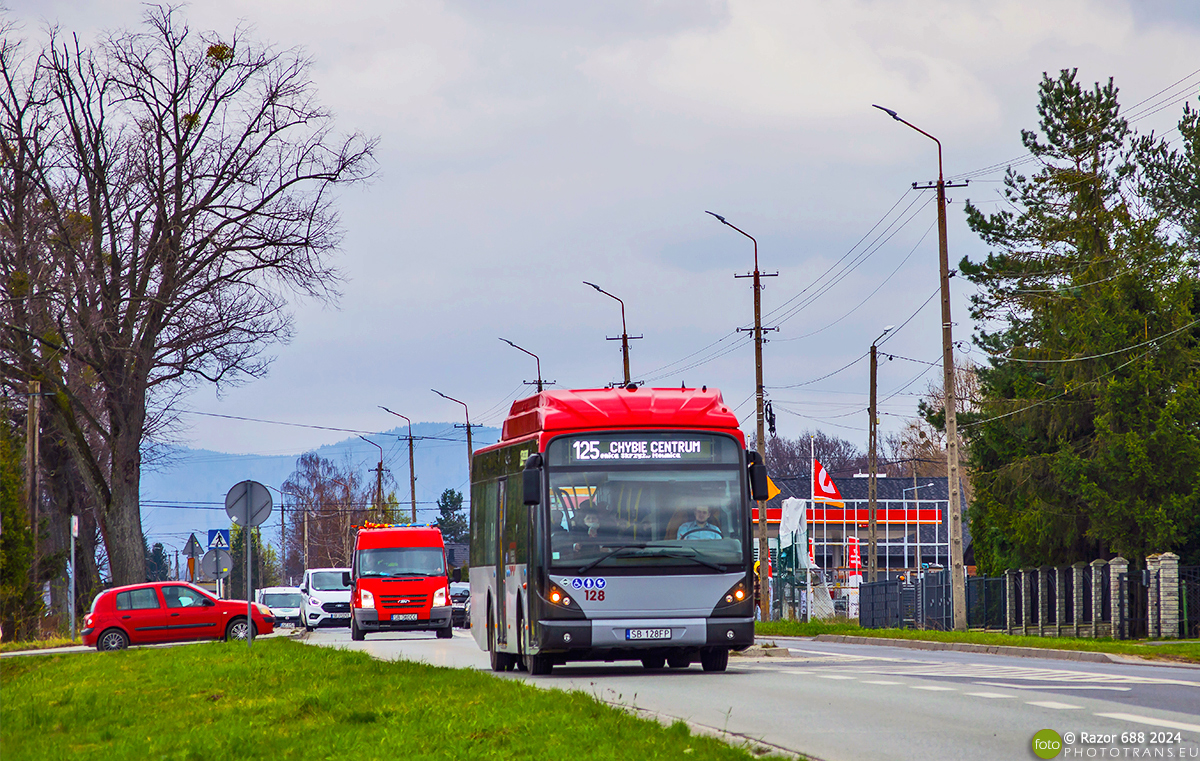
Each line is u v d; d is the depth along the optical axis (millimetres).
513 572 43469
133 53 93125
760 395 114438
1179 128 106188
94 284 90812
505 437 47219
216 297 94688
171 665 50188
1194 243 102938
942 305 88812
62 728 34250
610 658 43688
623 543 39844
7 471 103625
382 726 27312
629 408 40938
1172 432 86250
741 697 33656
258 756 25109
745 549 40344
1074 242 108000
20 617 103562
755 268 115125
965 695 33312
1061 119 110625
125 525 95375
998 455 106125
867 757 22438
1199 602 71750
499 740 24000
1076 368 94875
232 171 95562
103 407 98250
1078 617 78375
